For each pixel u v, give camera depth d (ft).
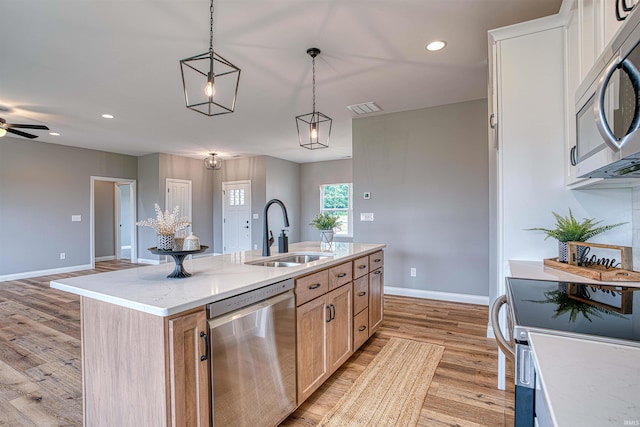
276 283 5.52
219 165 22.85
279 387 5.57
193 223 25.43
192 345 4.12
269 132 17.47
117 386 4.42
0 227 17.98
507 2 6.86
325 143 19.97
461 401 6.60
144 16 7.19
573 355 2.31
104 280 5.26
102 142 19.83
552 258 6.20
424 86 11.34
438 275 13.60
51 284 5.13
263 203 24.44
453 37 8.21
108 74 10.11
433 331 10.33
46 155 19.75
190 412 4.07
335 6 6.94
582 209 6.08
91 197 21.80
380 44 8.51
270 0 6.71
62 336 10.05
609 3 3.87
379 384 7.28
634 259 5.69
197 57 6.31
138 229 24.44
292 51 8.82
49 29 7.65
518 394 2.80
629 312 3.28
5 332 10.38
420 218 13.85
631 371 2.05
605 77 3.15
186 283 5.02
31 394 6.93
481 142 12.75
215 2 6.72
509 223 6.49
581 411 1.60
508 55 6.42
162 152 23.09
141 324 4.11
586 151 4.39
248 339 4.91
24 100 12.37
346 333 7.94
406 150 14.05
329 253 8.43
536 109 6.25
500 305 4.17
